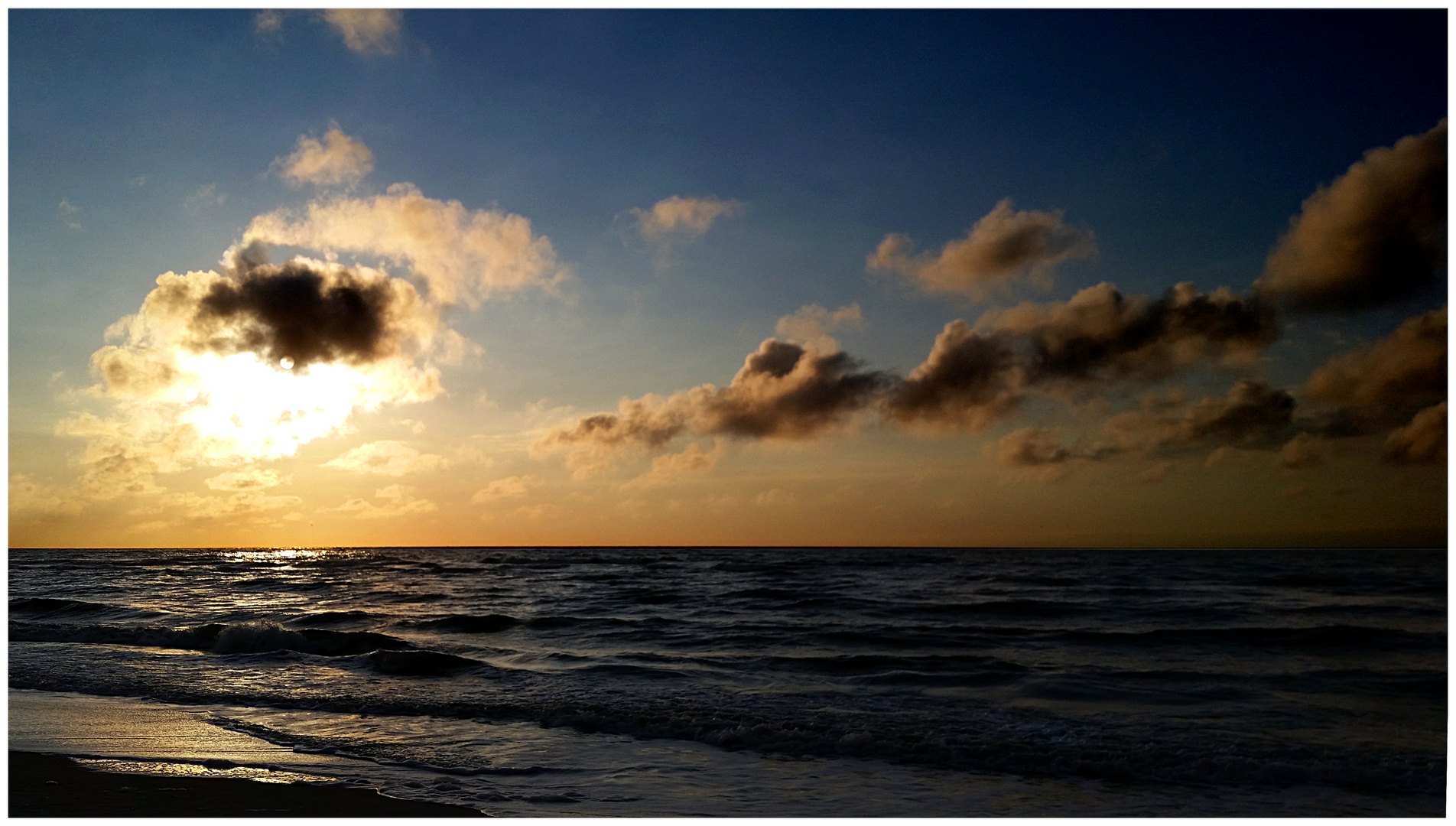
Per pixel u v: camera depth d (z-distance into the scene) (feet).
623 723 35.99
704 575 170.91
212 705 39.96
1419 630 70.08
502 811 23.91
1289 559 221.46
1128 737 33.86
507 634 73.46
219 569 214.28
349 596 118.83
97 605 92.38
